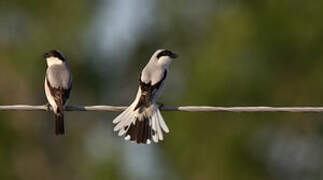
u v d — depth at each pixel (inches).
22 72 823.1
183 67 842.2
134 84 901.2
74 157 902.4
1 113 860.6
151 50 874.1
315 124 772.0
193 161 727.7
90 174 844.6
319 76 744.3
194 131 727.1
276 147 757.9
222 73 719.1
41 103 859.4
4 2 819.4
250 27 743.1
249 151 733.9
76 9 813.9
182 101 752.3
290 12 746.2
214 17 796.6
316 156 785.6
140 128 442.9
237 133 725.9
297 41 743.7
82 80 874.8
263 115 738.2
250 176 734.5
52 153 896.3
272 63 741.3
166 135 743.1
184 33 847.7
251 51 735.1
